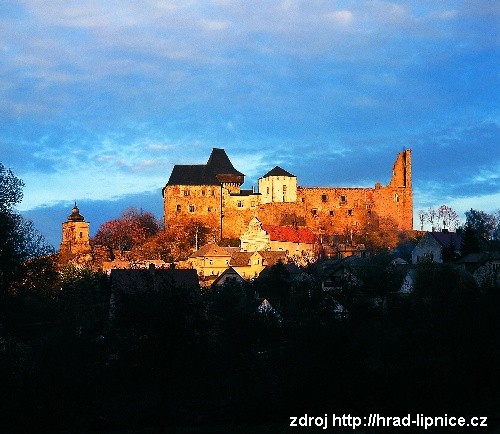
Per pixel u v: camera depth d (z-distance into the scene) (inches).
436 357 4035.4
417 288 5285.4
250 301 5408.5
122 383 3983.8
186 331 3341.5
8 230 4153.5
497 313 4217.5
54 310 5182.1
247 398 3809.1
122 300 3440.0
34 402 3526.1
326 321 4074.8
